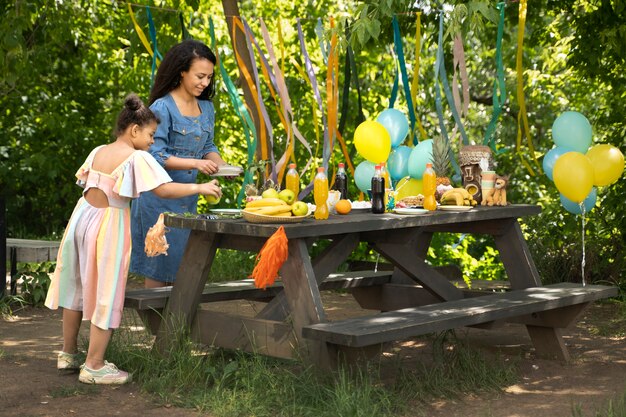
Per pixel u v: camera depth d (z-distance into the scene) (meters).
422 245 6.04
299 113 10.48
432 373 4.50
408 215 4.68
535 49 13.32
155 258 5.16
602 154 5.41
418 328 3.96
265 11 11.97
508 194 13.69
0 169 11.66
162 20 9.23
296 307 4.16
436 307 4.48
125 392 4.26
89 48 12.27
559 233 8.39
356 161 9.75
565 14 9.56
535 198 13.60
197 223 4.32
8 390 4.27
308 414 3.82
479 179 5.37
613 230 8.23
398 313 4.28
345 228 4.25
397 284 5.91
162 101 5.03
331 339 3.76
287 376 4.15
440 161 5.38
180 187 4.31
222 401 4.00
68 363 4.58
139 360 4.60
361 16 5.84
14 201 12.21
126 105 4.40
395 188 5.73
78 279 4.48
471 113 15.49
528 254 5.40
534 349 5.45
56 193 12.13
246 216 4.18
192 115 5.16
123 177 4.25
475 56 13.96
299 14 11.77
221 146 10.49
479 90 15.03
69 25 10.62
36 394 4.21
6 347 5.32
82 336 5.37
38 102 12.02
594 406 4.15
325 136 6.11
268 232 4.02
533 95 13.50
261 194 4.57
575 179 5.16
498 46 5.94
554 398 4.31
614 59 8.14
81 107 12.49
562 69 12.98
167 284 5.28
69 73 12.37
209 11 11.80
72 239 4.41
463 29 5.83
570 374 4.83
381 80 12.31
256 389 4.12
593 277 8.12
